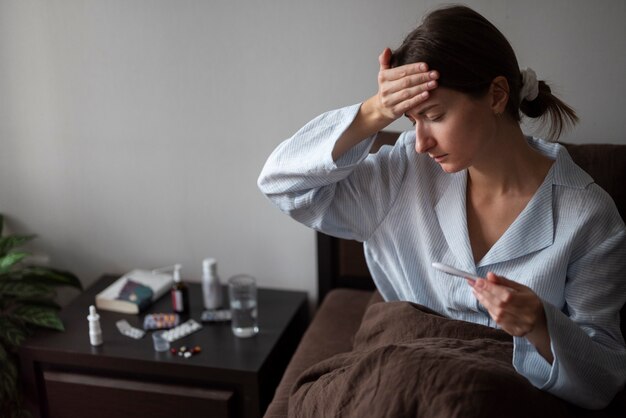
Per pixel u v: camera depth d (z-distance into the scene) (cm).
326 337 167
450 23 100
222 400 161
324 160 111
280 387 149
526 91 109
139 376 169
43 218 215
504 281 95
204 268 186
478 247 119
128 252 213
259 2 178
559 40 162
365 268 188
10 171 211
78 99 198
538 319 96
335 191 125
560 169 115
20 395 183
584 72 163
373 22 172
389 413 100
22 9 192
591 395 106
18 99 202
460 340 113
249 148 192
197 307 191
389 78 101
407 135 127
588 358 103
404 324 124
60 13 190
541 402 102
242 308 172
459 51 98
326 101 183
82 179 208
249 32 181
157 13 185
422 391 99
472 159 104
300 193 120
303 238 199
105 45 191
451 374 98
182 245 209
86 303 194
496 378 98
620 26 158
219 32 183
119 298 188
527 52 165
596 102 165
